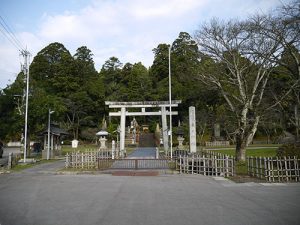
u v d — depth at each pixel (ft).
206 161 55.52
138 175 54.03
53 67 218.59
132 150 133.49
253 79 82.33
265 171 47.70
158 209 27.27
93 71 246.06
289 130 140.56
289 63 78.69
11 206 28.81
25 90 95.66
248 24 77.61
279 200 31.19
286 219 23.59
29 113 92.99
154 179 48.34
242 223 22.57
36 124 99.25
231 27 91.97
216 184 43.11
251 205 28.76
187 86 181.98
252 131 72.84
